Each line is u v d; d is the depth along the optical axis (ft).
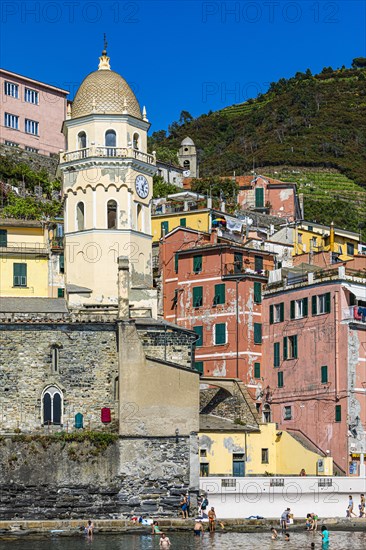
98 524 269.23
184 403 283.38
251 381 351.87
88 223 328.29
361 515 292.20
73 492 276.62
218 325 361.51
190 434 282.36
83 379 284.20
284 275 355.36
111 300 323.57
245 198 527.40
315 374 333.01
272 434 312.29
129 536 259.39
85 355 285.23
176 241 384.68
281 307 350.43
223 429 305.94
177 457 280.92
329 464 305.53
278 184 525.34
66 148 342.64
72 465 277.85
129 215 329.93
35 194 488.85
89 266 325.83
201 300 367.86
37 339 284.61
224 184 547.49
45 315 288.10
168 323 311.47
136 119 336.70
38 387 282.97
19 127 512.63
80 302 320.50
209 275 367.45
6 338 284.20
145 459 279.69
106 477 277.85
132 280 327.88
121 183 329.72
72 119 336.08
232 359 355.15
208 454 302.25
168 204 445.78
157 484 279.08
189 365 303.48
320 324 333.83
